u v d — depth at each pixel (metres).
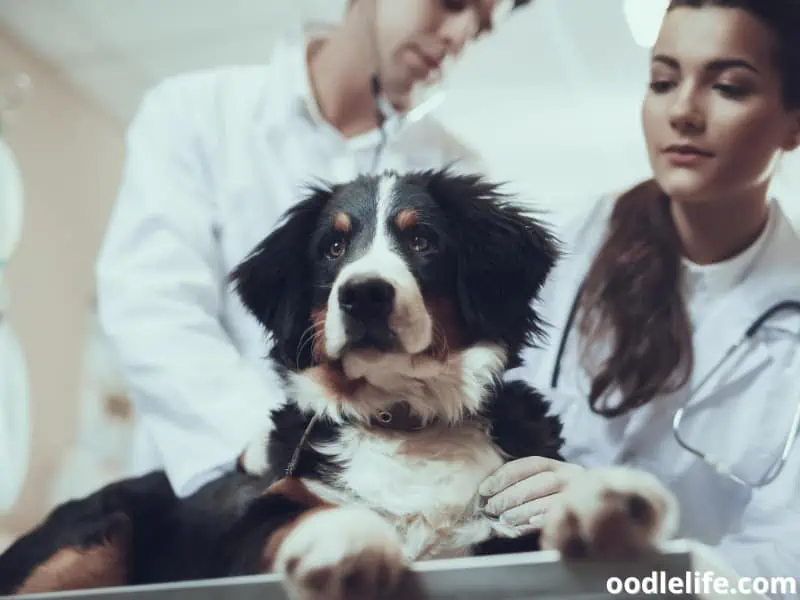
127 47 1.65
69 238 1.59
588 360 1.31
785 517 1.24
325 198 1.35
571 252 1.38
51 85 1.68
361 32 1.54
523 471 1.19
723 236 1.37
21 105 1.67
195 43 1.65
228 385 1.38
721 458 1.28
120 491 1.42
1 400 1.52
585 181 1.42
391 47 1.51
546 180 1.43
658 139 1.42
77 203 1.60
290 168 1.50
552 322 1.32
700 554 1.01
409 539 1.17
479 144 1.47
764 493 1.26
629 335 1.33
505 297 1.30
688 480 1.27
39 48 1.69
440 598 0.99
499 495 1.18
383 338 1.23
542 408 1.28
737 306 1.34
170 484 1.38
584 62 1.47
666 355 1.33
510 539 1.15
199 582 1.13
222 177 1.53
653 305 1.34
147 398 1.44
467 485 1.19
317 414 1.27
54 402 1.53
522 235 1.34
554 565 0.99
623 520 0.97
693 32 1.43
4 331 1.57
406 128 1.48
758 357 1.31
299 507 1.19
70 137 1.64
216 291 1.49
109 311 1.52
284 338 1.33
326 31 1.57
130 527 1.38
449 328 1.27
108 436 1.46
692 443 1.29
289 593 1.00
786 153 1.40
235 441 1.35
